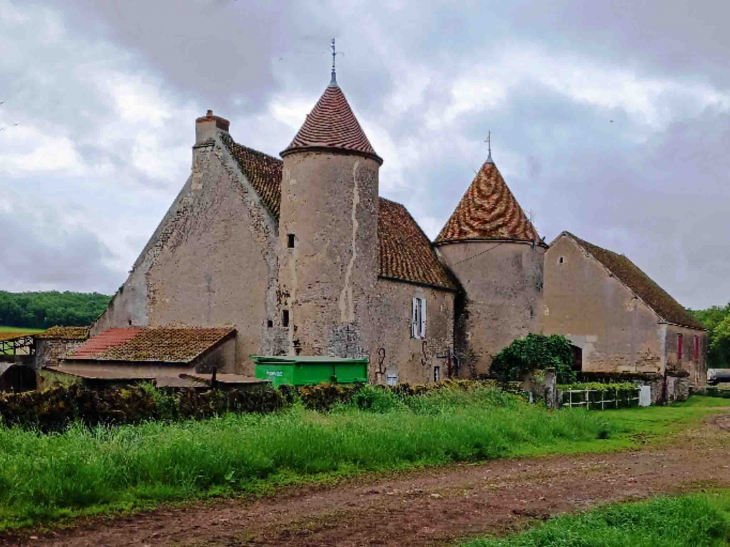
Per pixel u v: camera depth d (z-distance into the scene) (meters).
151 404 14.66
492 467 15.41
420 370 29.83
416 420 17.53
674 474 15.50
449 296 32.19
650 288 48.88
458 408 21.52
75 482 10.12
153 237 29.69
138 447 11.75
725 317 79.25
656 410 33.12
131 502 10.41
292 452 13.31
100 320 30.61
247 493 11.57
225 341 26.50
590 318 45.00
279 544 9.02
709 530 10.69
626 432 23.22
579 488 13.43
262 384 19.02
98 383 17.59
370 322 26.53
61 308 67.44
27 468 10.10
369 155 26.50
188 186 29.14
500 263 32.41
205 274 28.14
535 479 14.19
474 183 34.56
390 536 9.60
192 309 28.28
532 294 32.81
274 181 29.34
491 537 9.69
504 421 19.52
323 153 25.83
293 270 25.75
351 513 10.71
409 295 29.27
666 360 43.09
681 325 45.53
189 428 14.03
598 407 31.66
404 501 11.65
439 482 13.39
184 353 25.45
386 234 31.12
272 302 26.36
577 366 45.06
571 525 10.12
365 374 23.44
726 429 25.22
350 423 15.98
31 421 12.83
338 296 25.52
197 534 9.25
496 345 32.09
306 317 25.42
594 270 45.22
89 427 13.25
